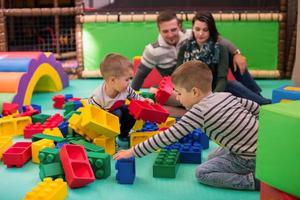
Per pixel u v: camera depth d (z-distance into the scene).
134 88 2.74
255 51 3.71
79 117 1.94
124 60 1.95
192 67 1.53
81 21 3.77
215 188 1.57
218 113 1.49
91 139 1.92
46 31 4.11
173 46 2.66
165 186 1.59
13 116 2.31
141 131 2.04
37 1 4.21
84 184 1.57
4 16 3.69
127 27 3.74
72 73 3.86
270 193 1.20
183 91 1.55
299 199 1.12
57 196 1.40
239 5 3.71
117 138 2.15
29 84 2.76
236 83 2.56
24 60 2.81
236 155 1.55
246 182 1.53
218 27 3.67
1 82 2.60
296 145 1.09
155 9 3.72
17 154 1.77
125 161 1.60
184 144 1.89
